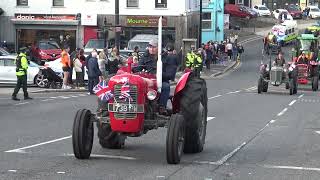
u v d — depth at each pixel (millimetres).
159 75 10312
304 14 93500
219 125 16359
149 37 39656
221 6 63719
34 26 50219
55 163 10102
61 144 12297
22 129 14758
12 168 9625
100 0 49719
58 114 18344
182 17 49969
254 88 33531
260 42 72438
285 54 60312
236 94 28859
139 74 10445
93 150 11508
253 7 93188
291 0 101438
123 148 11844
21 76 23000
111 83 9945
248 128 15789
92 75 26141
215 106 22219
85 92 27828
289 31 68750
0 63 29094
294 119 18312
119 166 9922
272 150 12047
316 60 34406
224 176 9250
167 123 10273
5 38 50438
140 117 9914
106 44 36219
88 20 49688
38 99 23641
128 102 9859
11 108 20094
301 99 26688
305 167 10148
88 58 26391
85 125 10344
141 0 49969
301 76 33344
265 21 86938
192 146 11219
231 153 11523
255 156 11242
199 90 11008
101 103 10359
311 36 38062
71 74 29031
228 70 50188
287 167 10125
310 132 15148
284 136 14281
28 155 10891
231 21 82375
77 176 9062
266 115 19359
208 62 48312
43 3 50156
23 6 50188
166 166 9969
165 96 10609
